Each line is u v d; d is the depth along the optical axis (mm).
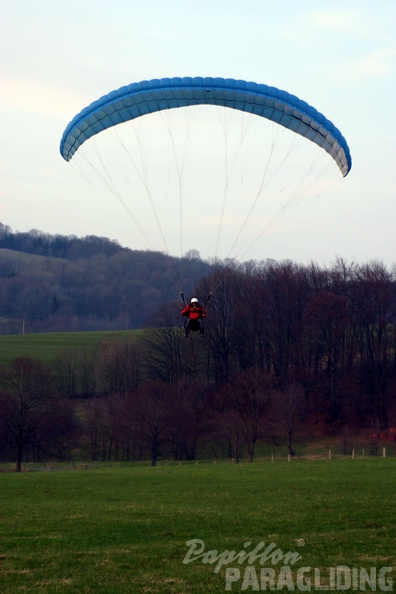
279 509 98125
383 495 108250
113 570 69312
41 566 71062
